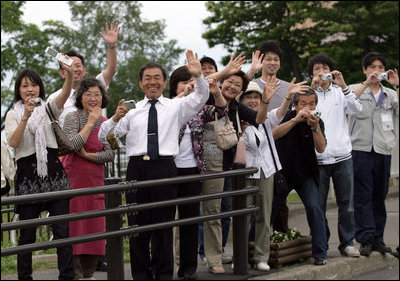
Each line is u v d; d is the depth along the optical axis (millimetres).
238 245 6098
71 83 5754
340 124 7078
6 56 30047
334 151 6996
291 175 6781
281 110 6500
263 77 7285
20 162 5707
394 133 7527
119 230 5105
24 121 5488
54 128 5723
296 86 6508
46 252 8266
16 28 30031
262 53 7254
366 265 7250
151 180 5242
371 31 26766
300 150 6742
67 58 5723
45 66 31359
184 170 5898
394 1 26797
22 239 5629
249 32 29984
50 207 5652
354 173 7422
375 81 7324
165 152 5539
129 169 5645
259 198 6387
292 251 6664
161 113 5609
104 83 6934
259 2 29531
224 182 6715
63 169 5793
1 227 4504
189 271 5828
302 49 28516
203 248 6883
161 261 5637
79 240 4887
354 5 27719
